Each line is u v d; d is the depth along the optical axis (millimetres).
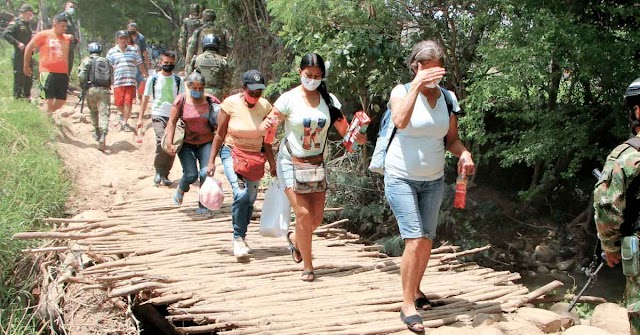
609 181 3410
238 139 6223
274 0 10289
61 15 11219
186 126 7617
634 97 3467
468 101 9898
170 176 10422
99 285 5824
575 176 11562
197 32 11492
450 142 4883
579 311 6539
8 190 8211
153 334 6605
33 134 10203
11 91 13266
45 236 6645
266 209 6188
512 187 12375
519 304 5297
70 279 5918
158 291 5609
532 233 11453
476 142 10938
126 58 12195
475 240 11172
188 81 7543
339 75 10242
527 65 8883
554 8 9461
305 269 5891
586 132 9797
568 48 8961
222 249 6797
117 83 12125
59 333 6156
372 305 5242
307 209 5629
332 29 10258
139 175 10297
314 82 5355
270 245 7039
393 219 11141
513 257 11055
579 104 10242
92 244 6863
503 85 9000
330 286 5738
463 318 4941
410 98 4438
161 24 24328
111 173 10297
